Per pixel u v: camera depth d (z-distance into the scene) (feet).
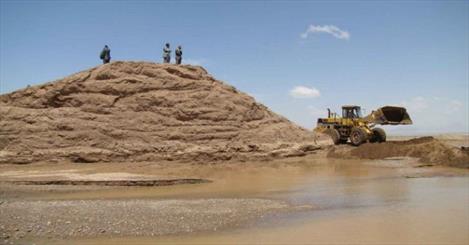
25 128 115.55
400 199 61.67
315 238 41.93
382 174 91.04
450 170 94.38
